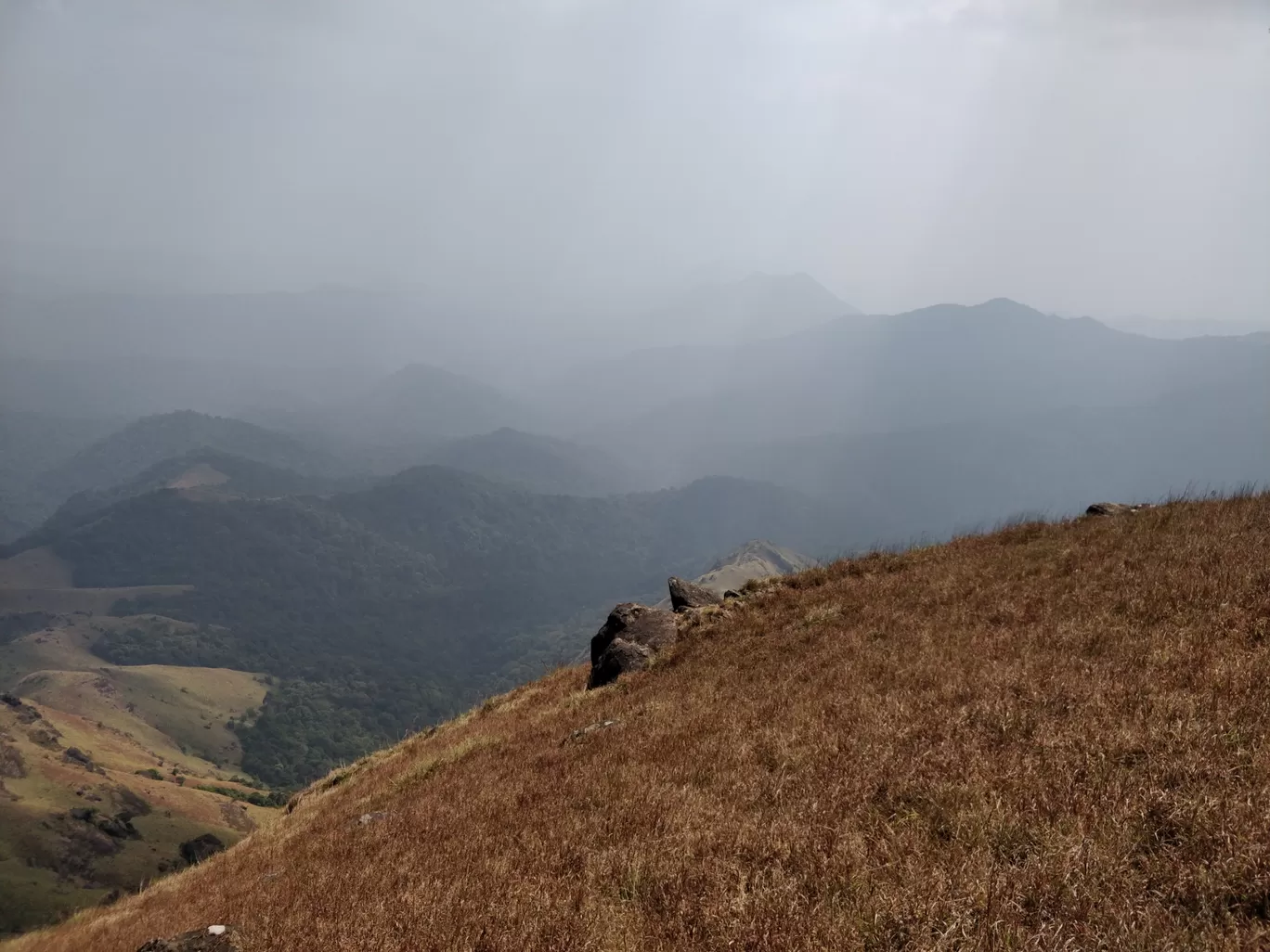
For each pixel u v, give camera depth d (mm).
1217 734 5613
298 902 7820
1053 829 4742
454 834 8852
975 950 3670
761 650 15062
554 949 4840
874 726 7996
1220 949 3432
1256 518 14383
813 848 5406
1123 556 13461
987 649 10125
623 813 7527
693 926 4754
